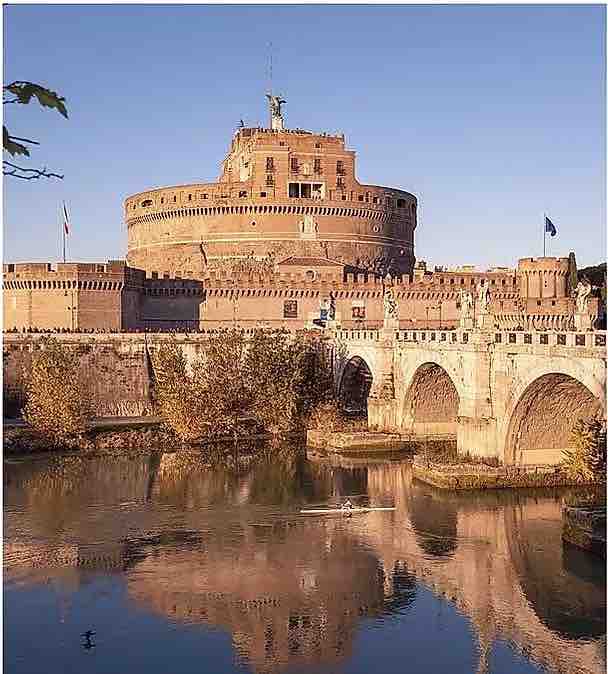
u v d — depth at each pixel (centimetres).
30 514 6156
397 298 14888
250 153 16938
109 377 10794
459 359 7181
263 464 8100
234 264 16275
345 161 16912
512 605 4294
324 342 11000
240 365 10181
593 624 4047
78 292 12394
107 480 7325
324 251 16550
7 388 10119
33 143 874
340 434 8762
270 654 3756
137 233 18025
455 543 5353
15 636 3959
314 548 5303
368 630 4003
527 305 15088
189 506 6412
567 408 6438
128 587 4616
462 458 7062
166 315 13825
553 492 6469
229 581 4703
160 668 3603
